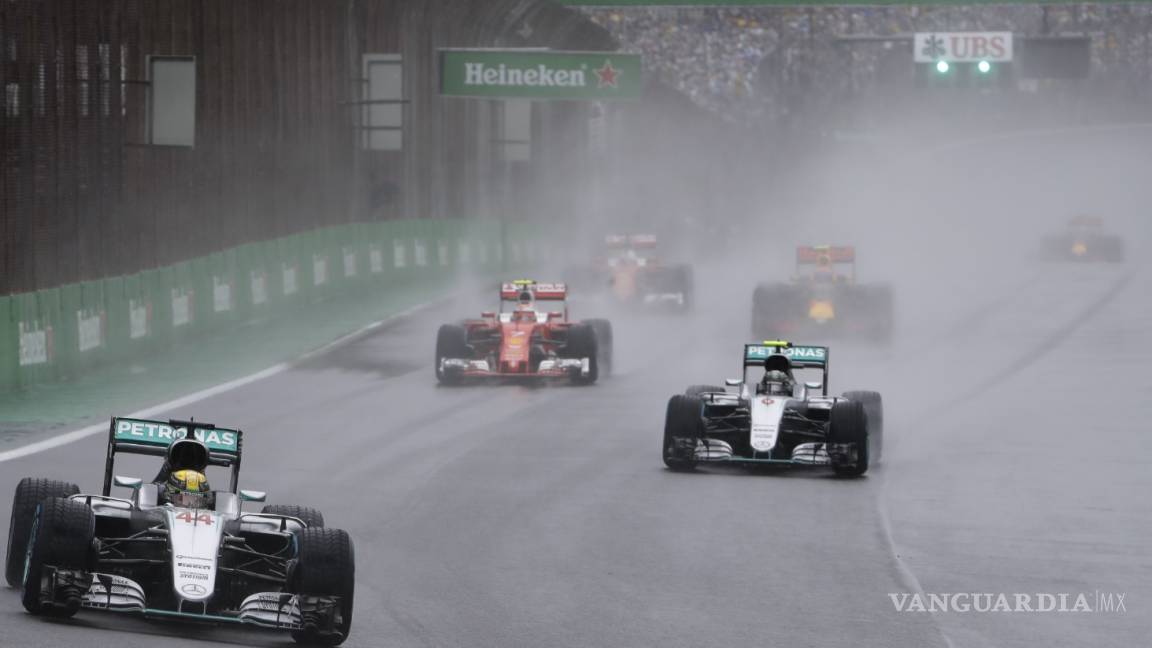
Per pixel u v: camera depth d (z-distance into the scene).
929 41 181.62
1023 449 70.31
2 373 80.25
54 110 88.56
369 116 153.75
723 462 63.09
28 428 70.88
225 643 33.25
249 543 37.12
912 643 37.22
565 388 91.19
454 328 92.19
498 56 161.25
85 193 94.50
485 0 173.75
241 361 100.44
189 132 93.44
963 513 54.81
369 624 37.44
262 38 129.12
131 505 35.22
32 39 85.69
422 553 46.78
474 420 77.50
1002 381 96.19
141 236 103.50
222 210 119.56
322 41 144.25
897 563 46.47
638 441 71.31
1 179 82.62
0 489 54.56
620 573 44.53
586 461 65.44
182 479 36.19
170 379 91.06
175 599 36.66
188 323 106.88
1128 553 48.31
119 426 37.28
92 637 32.06
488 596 41.25
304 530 34.22
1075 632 38.56
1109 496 58.41
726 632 37.94
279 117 132.88
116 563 34.88
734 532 50.84
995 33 180.75
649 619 39.16
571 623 38.47
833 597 42.03
